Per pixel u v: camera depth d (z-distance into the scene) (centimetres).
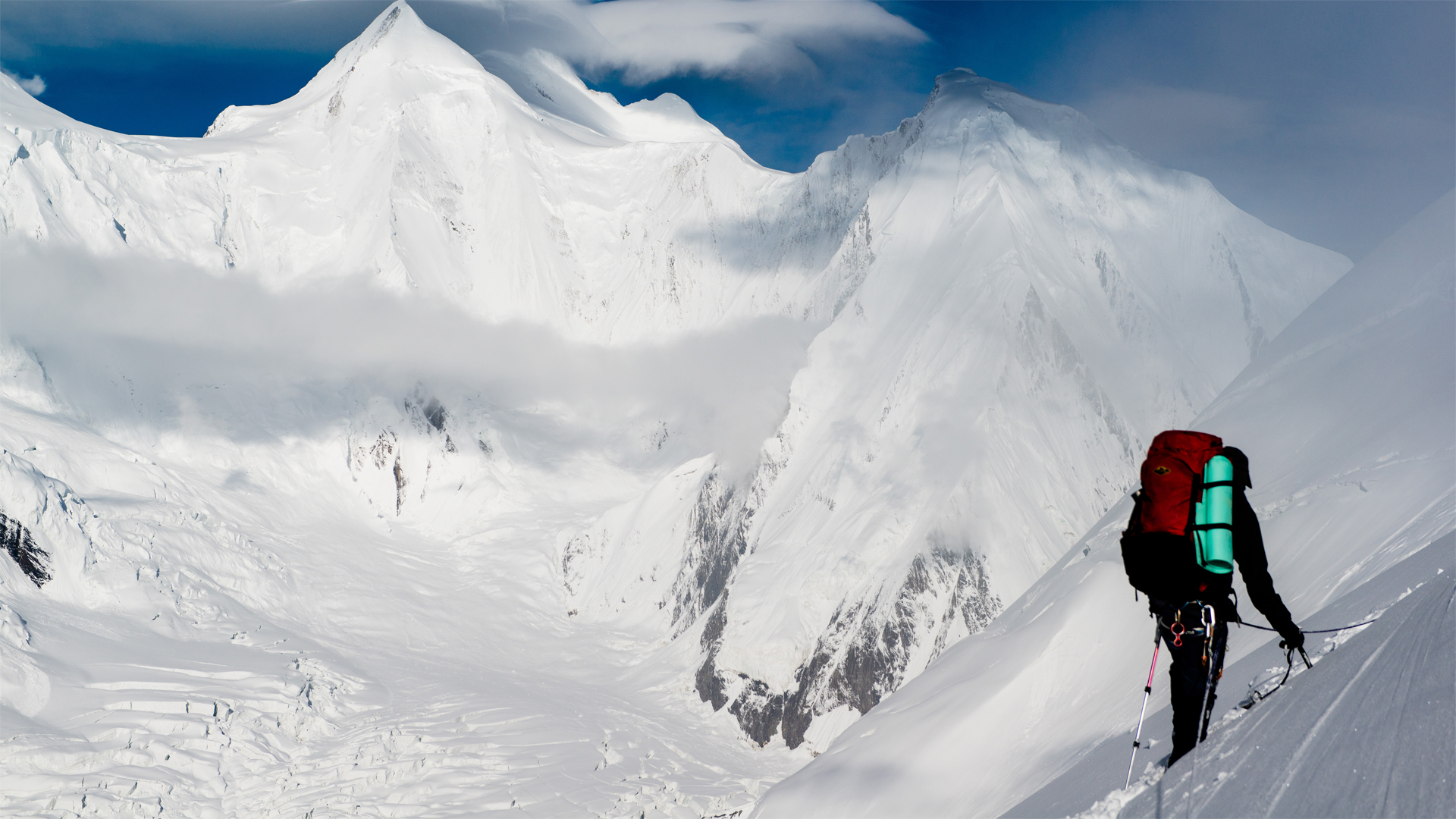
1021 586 11088
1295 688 522
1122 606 2144
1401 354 1992
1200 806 467
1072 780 917
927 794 2072
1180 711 568
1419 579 642
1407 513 1338
